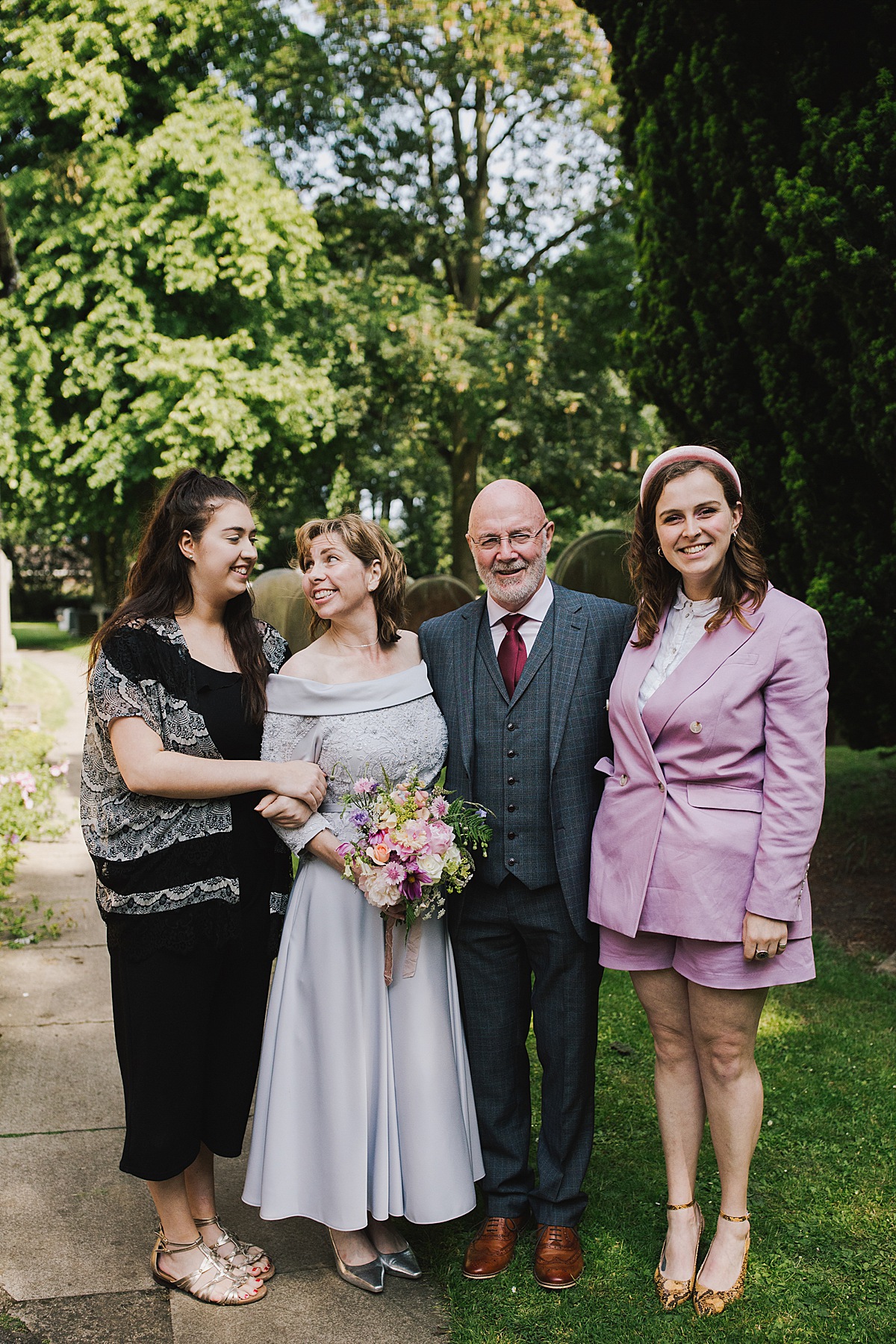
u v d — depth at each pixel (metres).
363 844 2.32
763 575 2.32
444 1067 2.49
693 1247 2.46
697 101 4.96
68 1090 3.30
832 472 4.64
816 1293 2.39
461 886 2.38
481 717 2.56
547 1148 2.60
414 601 5.70
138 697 2.31
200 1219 2.51
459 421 15.95
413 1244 2.66
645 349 5.75
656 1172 2.93
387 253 16.52
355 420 15.87
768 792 2.24
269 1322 2.32
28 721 10.05
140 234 13.86
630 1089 3.38
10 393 14.98
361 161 16.11
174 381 14.26
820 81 4.32
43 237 14.59
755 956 2.21
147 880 2.30
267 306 14.78
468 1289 2.45
